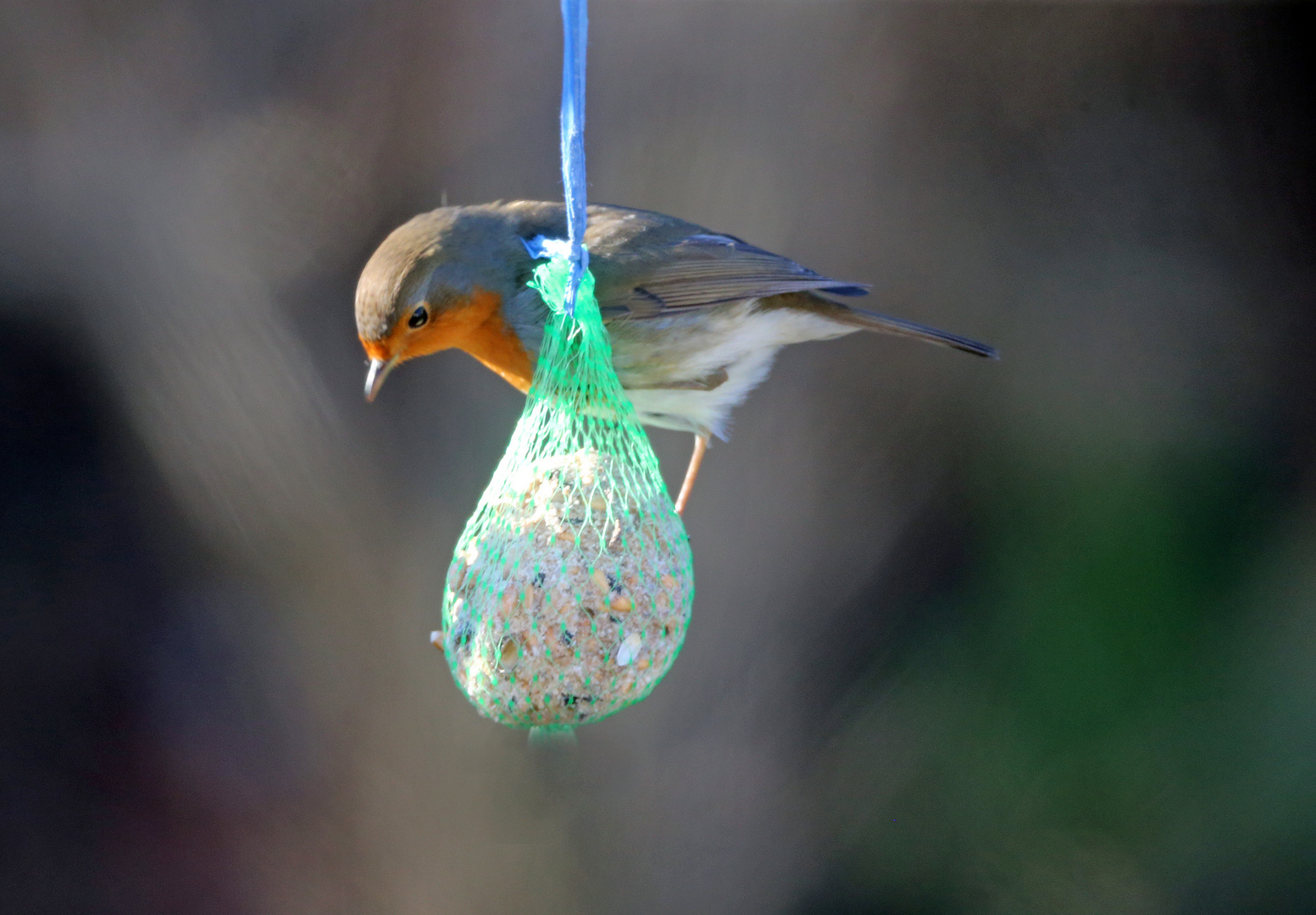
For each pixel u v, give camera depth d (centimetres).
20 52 1061
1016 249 1122
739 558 1128
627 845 1113
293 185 1075
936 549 1116
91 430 1145
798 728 1119
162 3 1066
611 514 572
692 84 1088
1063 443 1112
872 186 1110
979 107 1110
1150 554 1071
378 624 1120
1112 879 1016
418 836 1109
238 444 1110
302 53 1073
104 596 1161
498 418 1100
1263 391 1107
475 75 1067
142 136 1077
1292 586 1044
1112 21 1105
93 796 1131
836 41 1096
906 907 1056
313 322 1092
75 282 1095
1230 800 1002
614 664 550
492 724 1117
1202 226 1119
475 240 662
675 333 712
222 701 1132
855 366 1134
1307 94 1106
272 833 1115
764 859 1101
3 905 1105
